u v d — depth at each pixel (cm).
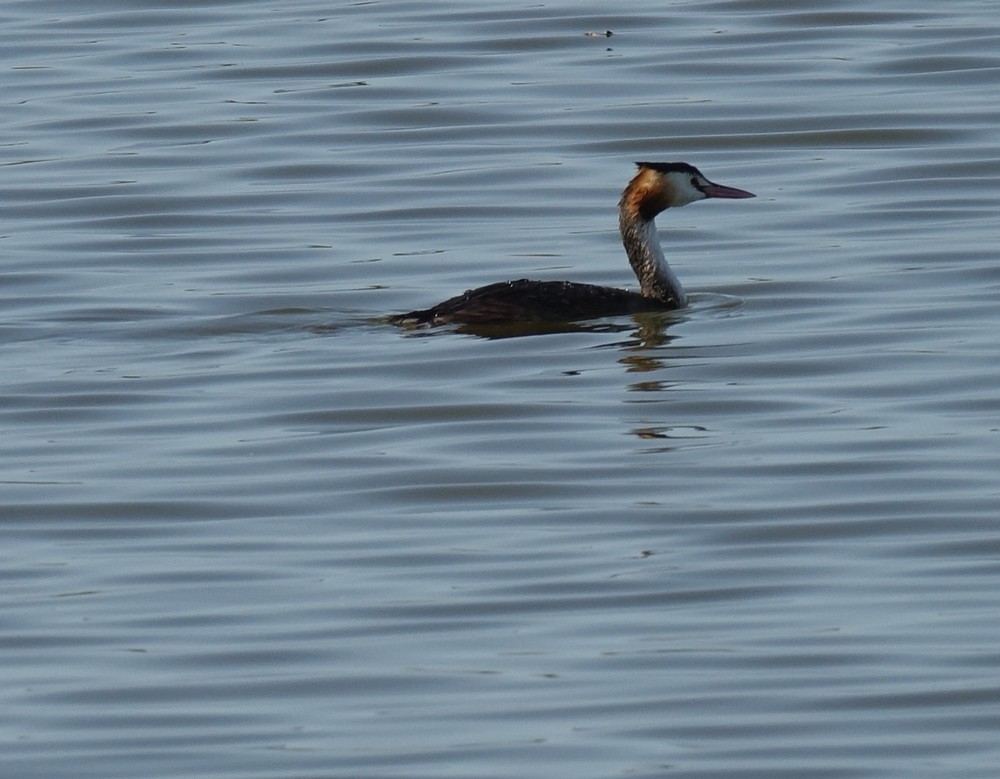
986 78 2828
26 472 1645
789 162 2580
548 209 2428
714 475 1605
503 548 1473
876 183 2483
